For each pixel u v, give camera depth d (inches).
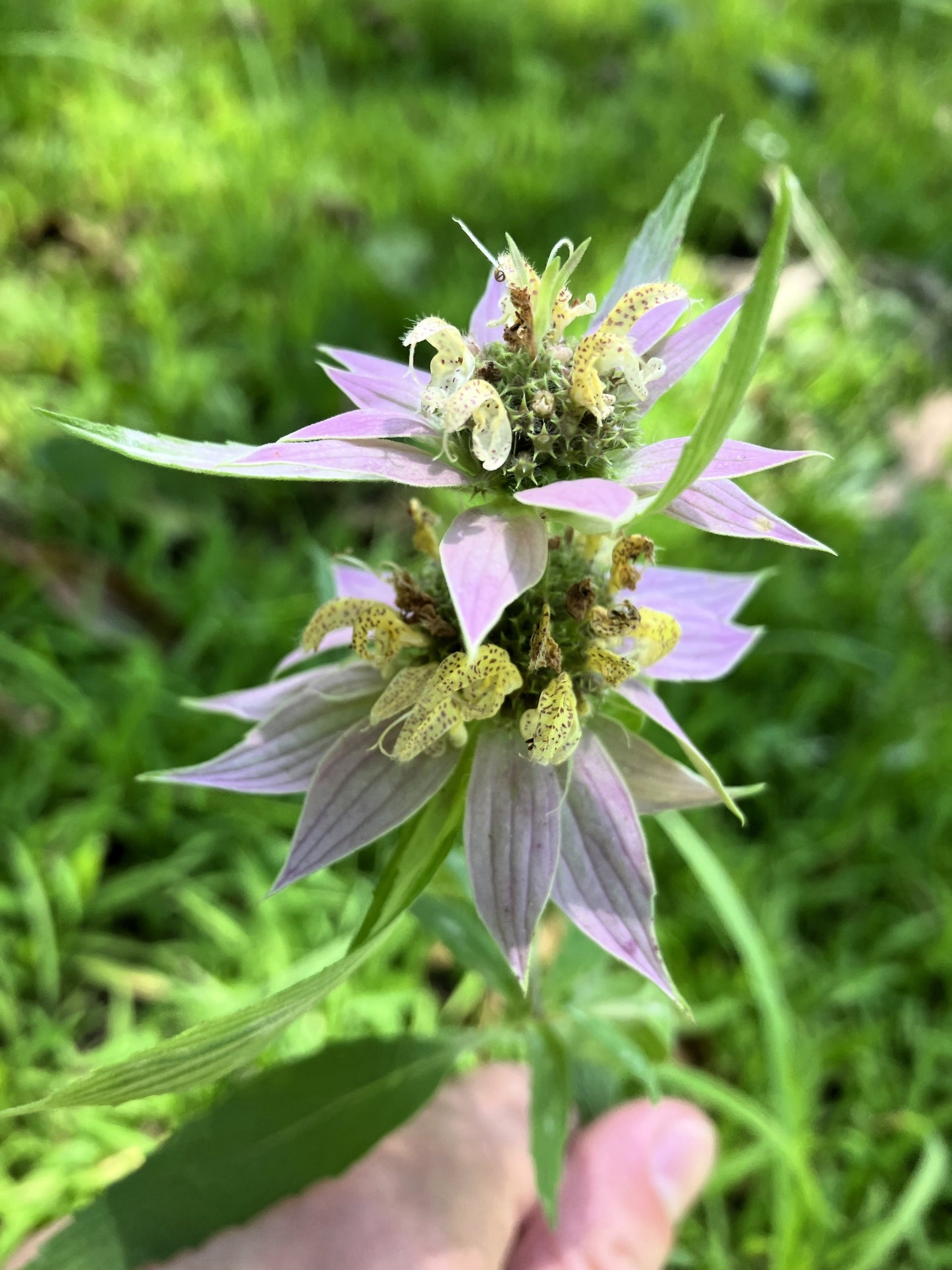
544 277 3.1
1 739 6.8
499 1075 5.5
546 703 3.2
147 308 9.6
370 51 15.6
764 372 9.5
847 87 16.4
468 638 2.4
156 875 6.4
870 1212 5.5
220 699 3.9
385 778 3.4
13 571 7.6
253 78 14.1
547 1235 4.9
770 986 5.3
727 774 7.3
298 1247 4.2
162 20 15.1
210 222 10.9
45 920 6.0
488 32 16.2
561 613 3.5
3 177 11.1
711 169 12.7
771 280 2.1
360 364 3.4
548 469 3.1
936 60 18.5
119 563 7.8
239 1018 2.9
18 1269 3.9
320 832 3.3
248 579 8.0
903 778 7.4
